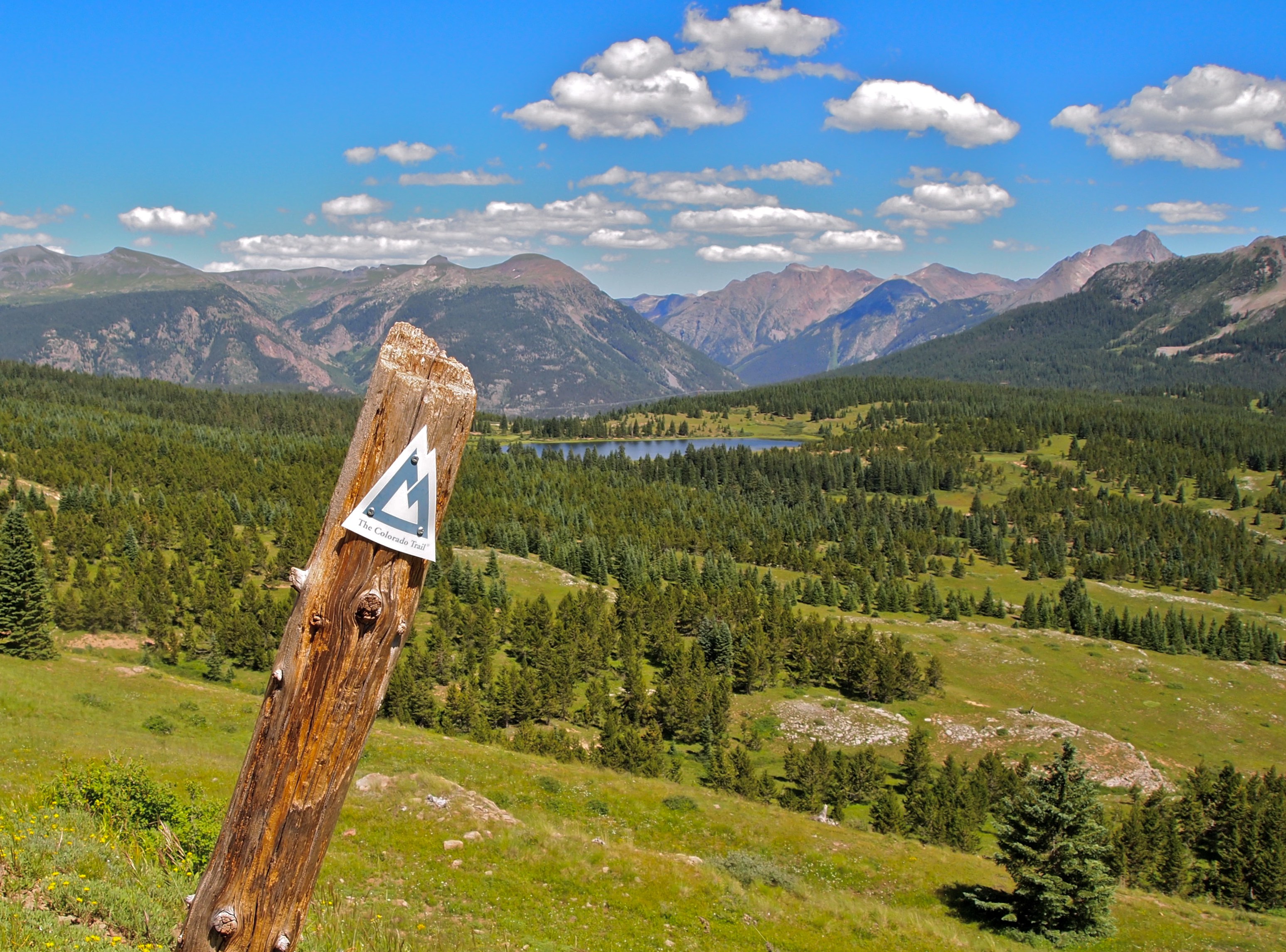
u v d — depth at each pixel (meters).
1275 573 173.88
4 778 18.75
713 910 21.39
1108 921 26.91
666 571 145.75
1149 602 158.75
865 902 24.70
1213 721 89.50
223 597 94.00
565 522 173.88
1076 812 27.14
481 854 21.91
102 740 29.05
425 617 101.50
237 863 3.08
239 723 38.81
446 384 3.04
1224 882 45.72
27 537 52.84
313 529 127.56
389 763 34.19
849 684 91.44
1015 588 167.38
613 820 31.64
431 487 3.00
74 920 7.19
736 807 34.28
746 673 89.25
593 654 92.00
